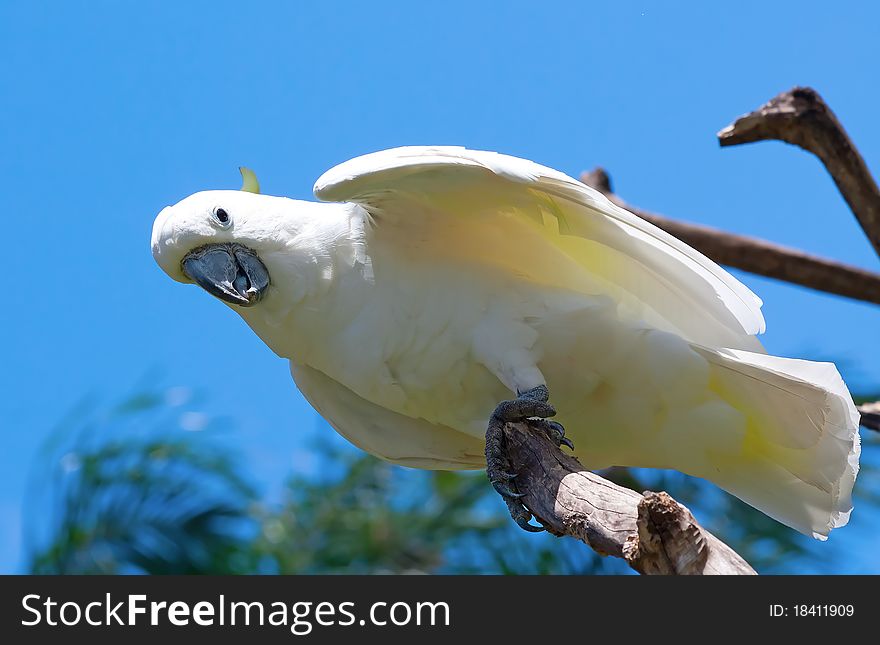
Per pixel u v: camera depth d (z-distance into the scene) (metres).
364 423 8.23
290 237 7.55
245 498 14.54
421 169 6.83
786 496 7.59
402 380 7.52
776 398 7.24
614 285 7.56
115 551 13.88
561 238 7.43
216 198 7.68
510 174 6.66
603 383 7.50
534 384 7.14
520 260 7.54
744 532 13.27
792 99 8.91
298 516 14.45
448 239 7.46
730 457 7.66
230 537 14.28
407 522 14.31
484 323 7.29
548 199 7.04
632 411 7.57
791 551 13.14
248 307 7.66
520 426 6.87
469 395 7.52
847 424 6.87
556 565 13.77
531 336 7.28
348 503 14.58
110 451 14.26
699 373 7.32
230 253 7.62
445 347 7.36
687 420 7.52
